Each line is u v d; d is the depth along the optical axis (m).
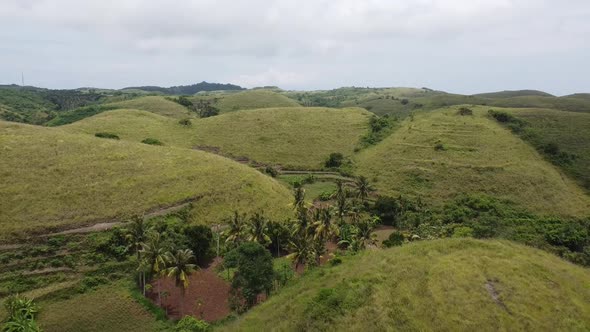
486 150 127.81
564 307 30.23
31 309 51.72
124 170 87.94
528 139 132.50
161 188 84.94
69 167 83.69
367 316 29.20
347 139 160.88
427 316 28.70
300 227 74.12
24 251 62.75
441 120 153.00
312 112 183.25
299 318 30.91
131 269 65.25
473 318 28.44
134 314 55.47
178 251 57.06
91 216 71.94
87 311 55.19
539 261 37.72
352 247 73.12
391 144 145.12
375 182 124.94
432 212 105.06
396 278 33.41
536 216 98.69
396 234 83.50
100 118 165.00
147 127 160.00
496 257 37.09
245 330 32.75
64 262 63.38
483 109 163.88
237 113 180.25
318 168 140.75
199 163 99.12
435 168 123.31
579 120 140.25
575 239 86.56
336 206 94.81
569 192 107.19
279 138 158.62
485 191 110.25
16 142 88.88
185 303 59.91
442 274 33.25
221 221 82.81
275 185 103.94
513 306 29.70
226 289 64.56
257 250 59.34
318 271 41.53
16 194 71.69
